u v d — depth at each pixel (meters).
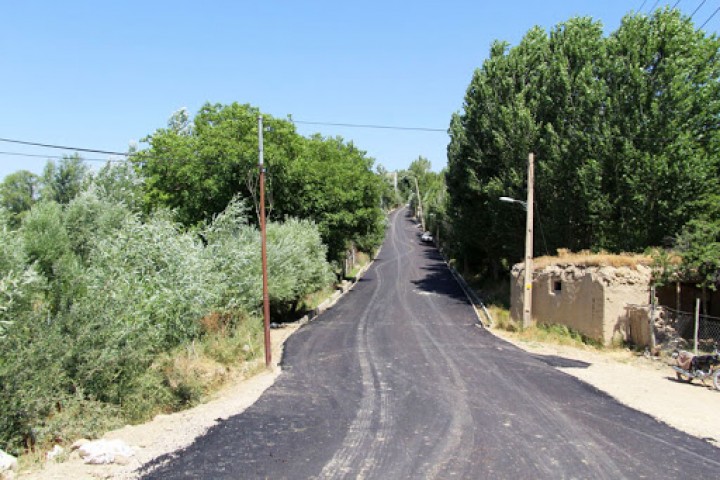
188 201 27.56
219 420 9.54
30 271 9.73
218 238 19.98
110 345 10.17
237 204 21.05
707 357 12.31
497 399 10.98
